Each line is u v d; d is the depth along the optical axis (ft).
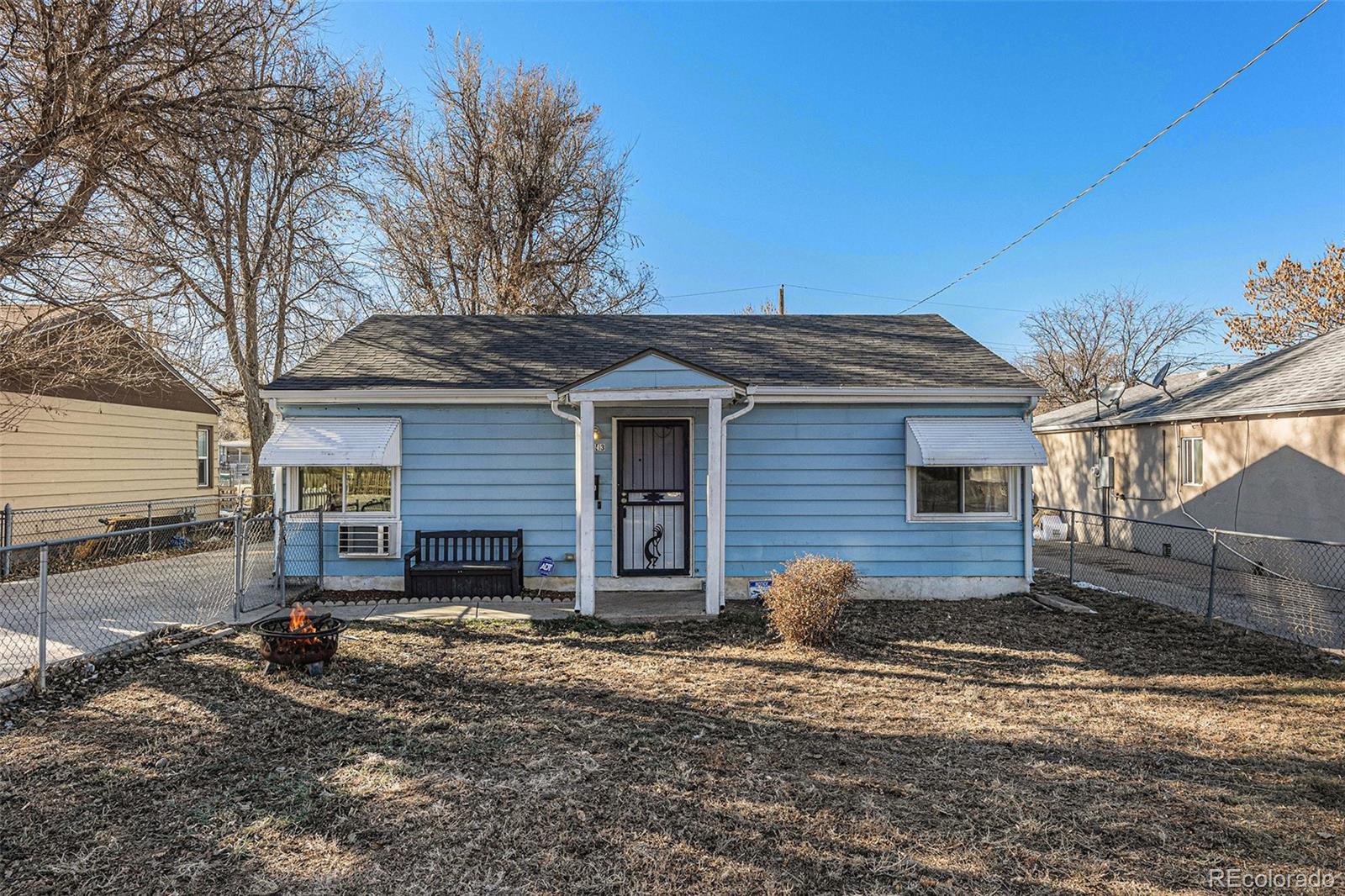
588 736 15.39
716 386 26.32
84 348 34.99
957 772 13.71
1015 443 29.19
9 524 36.45
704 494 31.19
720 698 18.06
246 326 55.52
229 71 28.76
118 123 24.89
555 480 30.94
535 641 23.22
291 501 30.48
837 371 31.58
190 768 13.51
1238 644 23.36
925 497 30.76
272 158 47.93
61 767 13.47
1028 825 11.68
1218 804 12.48
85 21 23.80
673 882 10.07
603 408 30.94
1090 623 26.23
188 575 34.99
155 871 10.16
